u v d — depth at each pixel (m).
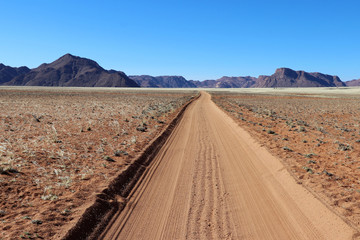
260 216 6.71
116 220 6.61
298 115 33.94
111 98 65.31
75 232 5.68
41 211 6.43
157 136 16.77
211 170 10.45
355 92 128.25
